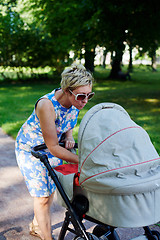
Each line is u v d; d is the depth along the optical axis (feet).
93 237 6.31
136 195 5.63
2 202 11.08
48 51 50.11
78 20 36.42
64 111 7.32
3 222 9.78
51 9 40.22
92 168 5.88
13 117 24.09
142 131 6.06
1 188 12.22
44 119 6.98
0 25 51.11
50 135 6.97
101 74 63.41
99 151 5.81
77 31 34.63
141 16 30.86
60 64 47.34
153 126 21.85
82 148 6.08
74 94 6.66
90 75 6.73
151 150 6.00
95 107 6.31
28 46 51.96
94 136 5.93
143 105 30.86
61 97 7.13
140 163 5.66
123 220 5.67
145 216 5.70
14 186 12.44
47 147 7.17
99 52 28.19
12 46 52.54
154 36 30.81
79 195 6.47
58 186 6.52
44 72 52.90
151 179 5.66
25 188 12.28
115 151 5.74
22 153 7.88
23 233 9.19
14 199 11.34
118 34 29.40
